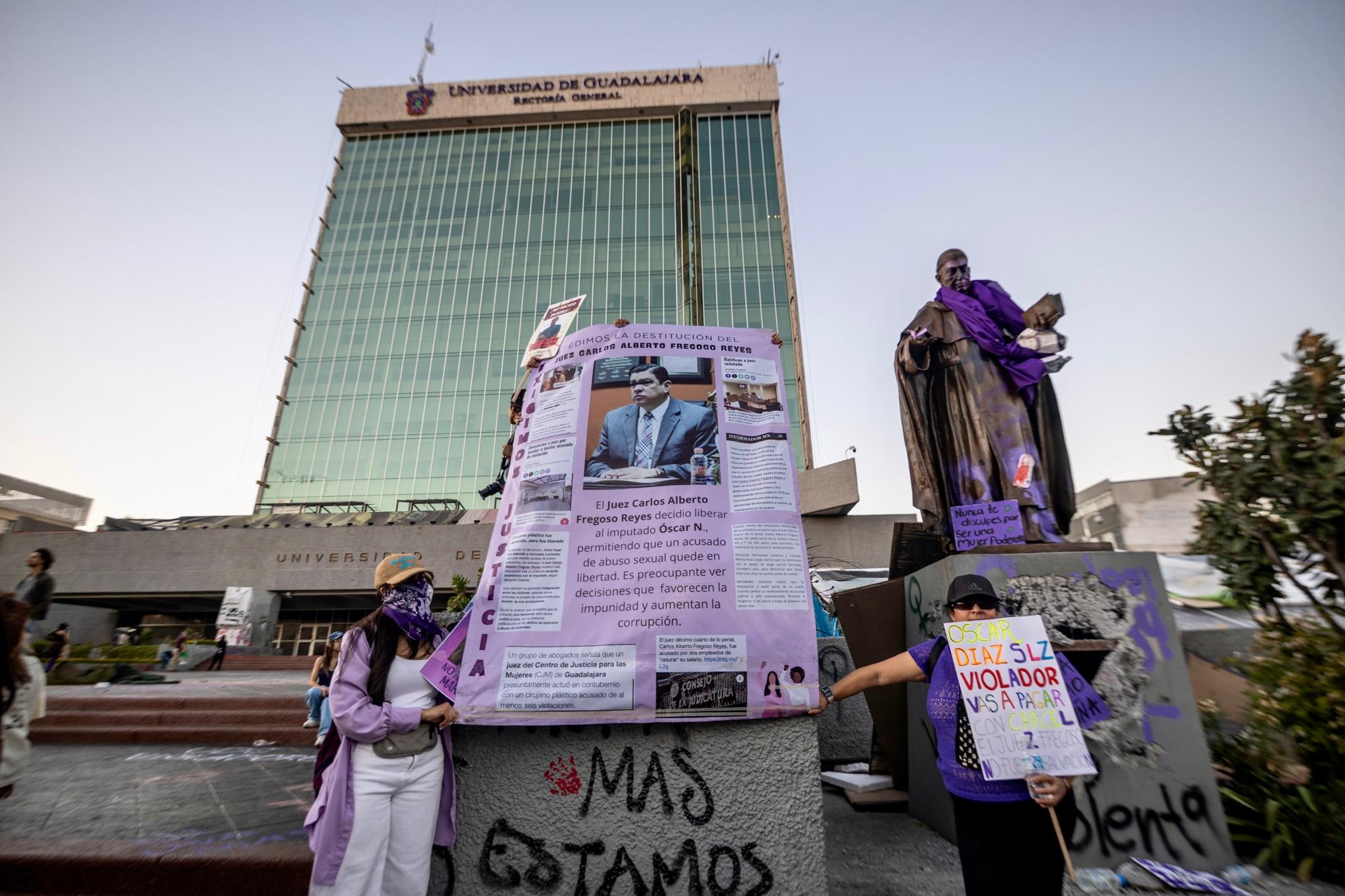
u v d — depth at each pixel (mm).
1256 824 3844
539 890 2764
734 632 2949
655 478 3236
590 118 60969
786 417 3414
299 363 51844
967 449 5074
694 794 2836
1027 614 3967
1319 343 4664
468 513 33156
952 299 5293
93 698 9031
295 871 3309
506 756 2910
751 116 60281
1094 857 3584
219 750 7402
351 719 2520
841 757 5965
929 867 3637
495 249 55844
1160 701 3826
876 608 5117
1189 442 5227
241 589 30391
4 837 3748
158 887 3322
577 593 3037
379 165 60156
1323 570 4703
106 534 32156
